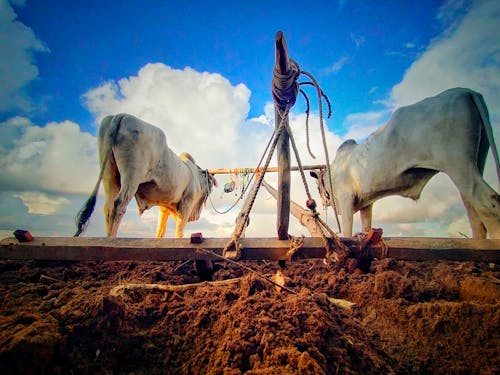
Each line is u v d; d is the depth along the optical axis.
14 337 1.25
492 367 1.53
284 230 2.70
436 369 1.61
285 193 2.68
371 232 2.55
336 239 2.54
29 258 2.59
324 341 1.62
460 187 3.73
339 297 2.53
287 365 1.33
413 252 2.53
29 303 1.89
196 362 1.47
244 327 1.58
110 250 2.55
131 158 4.58
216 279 2.87
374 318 2.14
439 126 3.93
